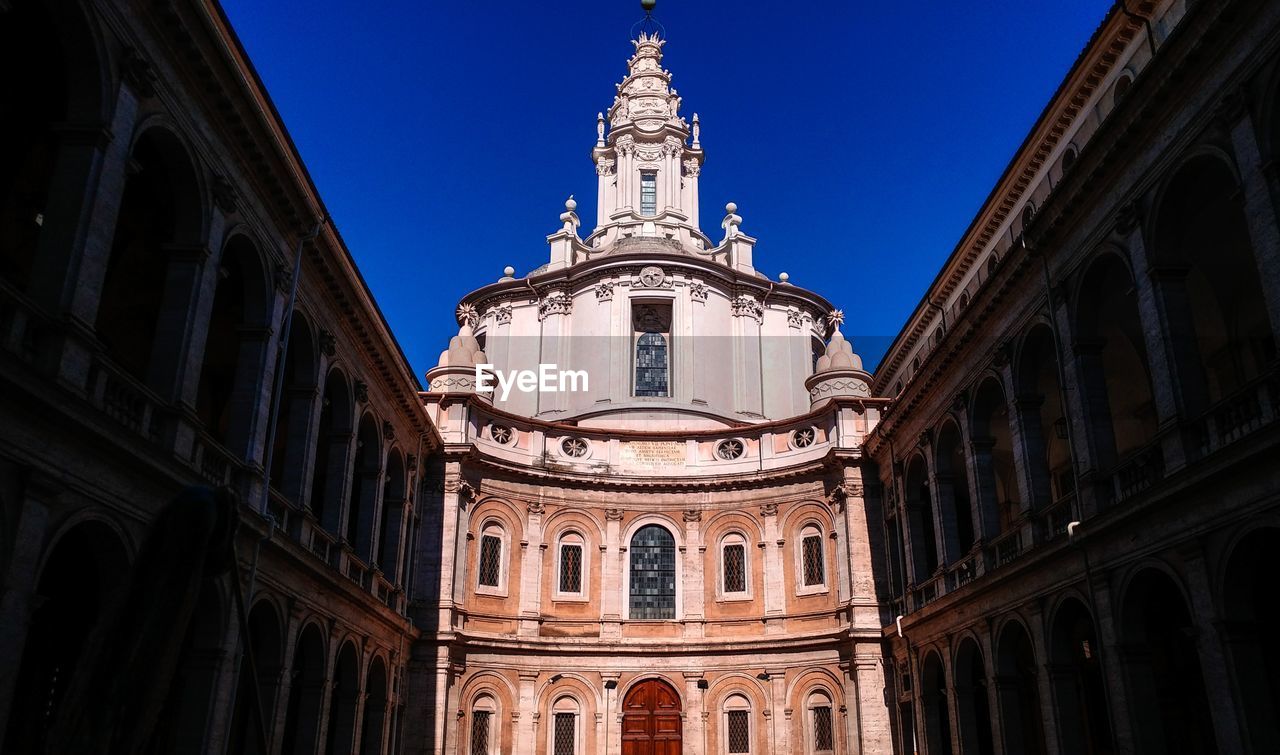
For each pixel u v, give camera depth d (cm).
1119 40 2700
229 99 1894
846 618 3891
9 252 2122
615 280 4953
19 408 1283
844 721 3809
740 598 4181
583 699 4009
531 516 4169
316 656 2534
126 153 1580
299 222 2291
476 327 5366
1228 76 1759
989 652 2817
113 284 2384
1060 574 2381
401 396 3312
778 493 4250
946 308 4188
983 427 2978
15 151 1952
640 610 4209
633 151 5703
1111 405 3127
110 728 691
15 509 1288
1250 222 1686
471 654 3841
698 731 3981
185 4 1706
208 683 1853
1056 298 2419
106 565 1556
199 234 1847
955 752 3039
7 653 1254
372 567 3006
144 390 1625
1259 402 1673
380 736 3216
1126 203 2100
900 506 3684
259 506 2053
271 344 2170
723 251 5562
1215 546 1784
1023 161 3306
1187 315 1956
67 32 1488
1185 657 2436
